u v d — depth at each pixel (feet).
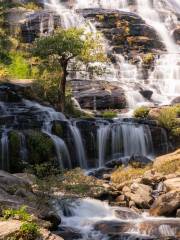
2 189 49.14
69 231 45.62
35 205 46.57
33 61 118.21
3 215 41.68
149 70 135.74
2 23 132.98
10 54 121.08
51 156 75.56
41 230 38.60
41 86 99.81
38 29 136.46
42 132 77.10
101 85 113.70
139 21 155.63
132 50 144.25
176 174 63.72
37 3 163.43
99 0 175.94
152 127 88.53
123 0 178.40
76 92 108.99
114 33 145.69
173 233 46.44
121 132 86.02
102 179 69.92
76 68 105.60
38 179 47.85
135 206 55.16
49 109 91.15
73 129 81.35
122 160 79.36
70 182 47.70
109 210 52.80
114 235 45.14
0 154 72.02
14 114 81.71
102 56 100.78
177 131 88.84
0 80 99.45
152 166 73.67
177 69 134.72
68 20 142.92
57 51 92.12
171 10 187.21
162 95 126.41
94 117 94.73
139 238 44.27
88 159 82.23
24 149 73.41
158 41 153.38
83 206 52.54
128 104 111.45
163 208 52.24
